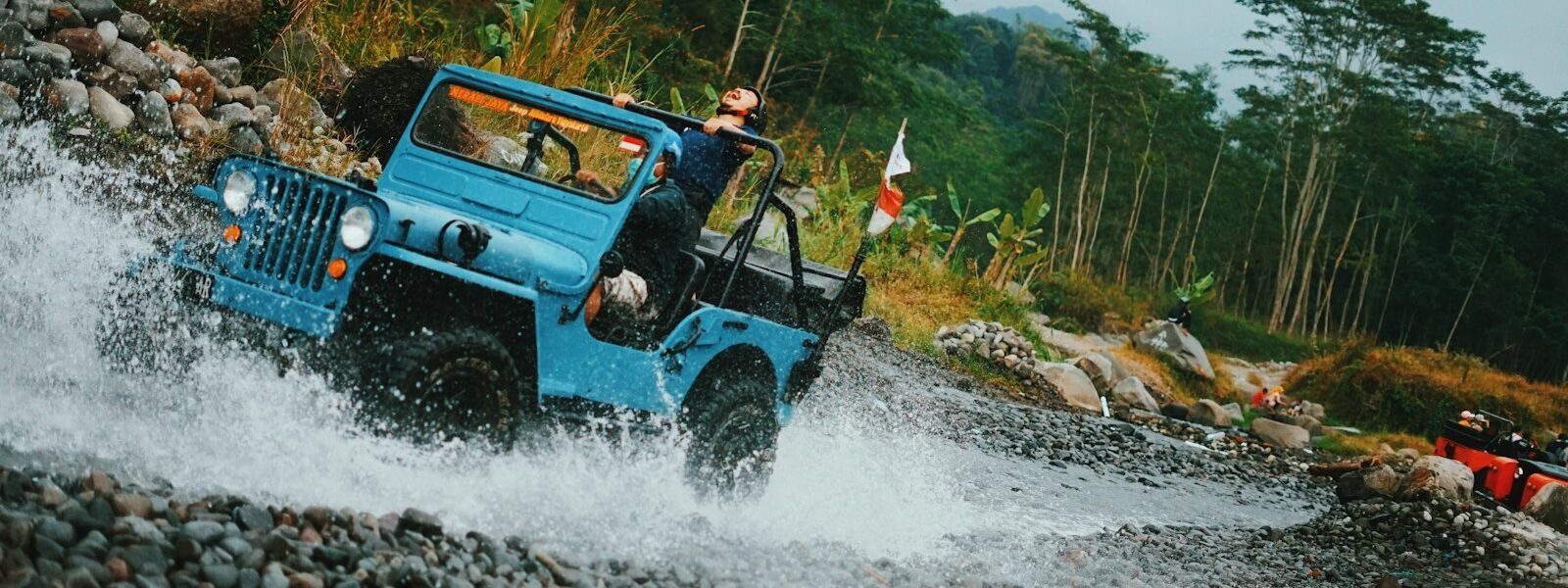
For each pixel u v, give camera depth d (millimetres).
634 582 4180
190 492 3756
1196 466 14469
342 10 12266
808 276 7258
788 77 48062
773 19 44750
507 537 4215
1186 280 66938
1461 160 82375
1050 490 9758
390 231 4695
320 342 4703
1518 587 8961
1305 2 79375
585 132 5715
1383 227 82250
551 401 5090
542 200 5484
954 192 26297
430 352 4566
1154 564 7238
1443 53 80812
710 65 35250
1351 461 14281
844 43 47281
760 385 6020
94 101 8156
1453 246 79625
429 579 3553
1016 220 77562
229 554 3258
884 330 17922
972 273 24766
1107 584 6188
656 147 5570
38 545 2906
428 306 4973
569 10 14656
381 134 10445
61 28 8398
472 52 14242
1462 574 9305
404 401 4523
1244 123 81625
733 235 6461
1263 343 67750
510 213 5484
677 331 5512
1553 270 82500
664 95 32156
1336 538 10234
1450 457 15898
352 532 3727
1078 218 70750
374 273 4816
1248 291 83875
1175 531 9055
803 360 6371
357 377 4719
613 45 15617
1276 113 80188
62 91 7953
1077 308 40812
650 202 5500
